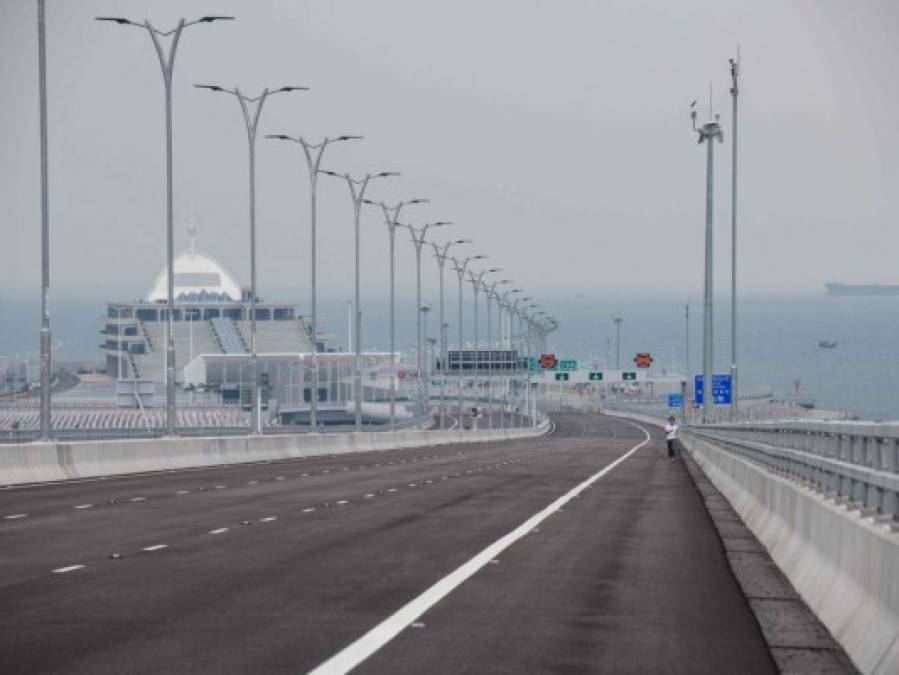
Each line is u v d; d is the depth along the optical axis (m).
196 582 45.47
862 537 33.97
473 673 30.36
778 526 55.38
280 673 29.86
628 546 59.00
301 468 144.38
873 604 31.94
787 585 45.38
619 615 39.00
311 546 57.88
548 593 43.44
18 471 107.38
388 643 33.94
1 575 47.06
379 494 96.19
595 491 102.94
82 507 80.31
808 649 33.50
